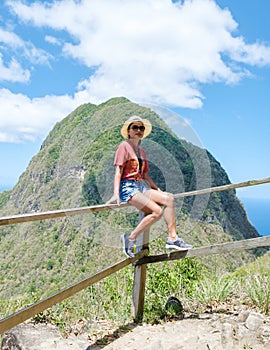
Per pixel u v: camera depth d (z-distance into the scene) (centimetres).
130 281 529
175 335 385
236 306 462
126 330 414
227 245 393
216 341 358
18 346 375
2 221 257
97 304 496
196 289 514
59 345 371
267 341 353
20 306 507
